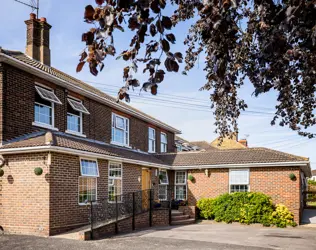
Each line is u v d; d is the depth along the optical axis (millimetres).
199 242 11453
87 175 13938
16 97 13172
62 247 9680
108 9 2445
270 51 2768
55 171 12102
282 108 5496
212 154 22484
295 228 16469
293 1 2436
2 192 12492
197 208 19547
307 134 5969
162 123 26125
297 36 2922
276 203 18688
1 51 12422
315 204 29125
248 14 4223
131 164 17891
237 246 10859
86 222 13648
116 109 20281
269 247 10844
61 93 15766
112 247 10000
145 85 2873
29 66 13484
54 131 15102
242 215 17734
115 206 14102
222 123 5977
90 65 2801
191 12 4125
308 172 23781
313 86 4699
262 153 20516
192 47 5355
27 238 10945
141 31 2568
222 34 2910
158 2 2398
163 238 12164
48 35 17281
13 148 11969
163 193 21562
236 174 20031
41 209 11758
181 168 21250
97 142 17969
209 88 5758
